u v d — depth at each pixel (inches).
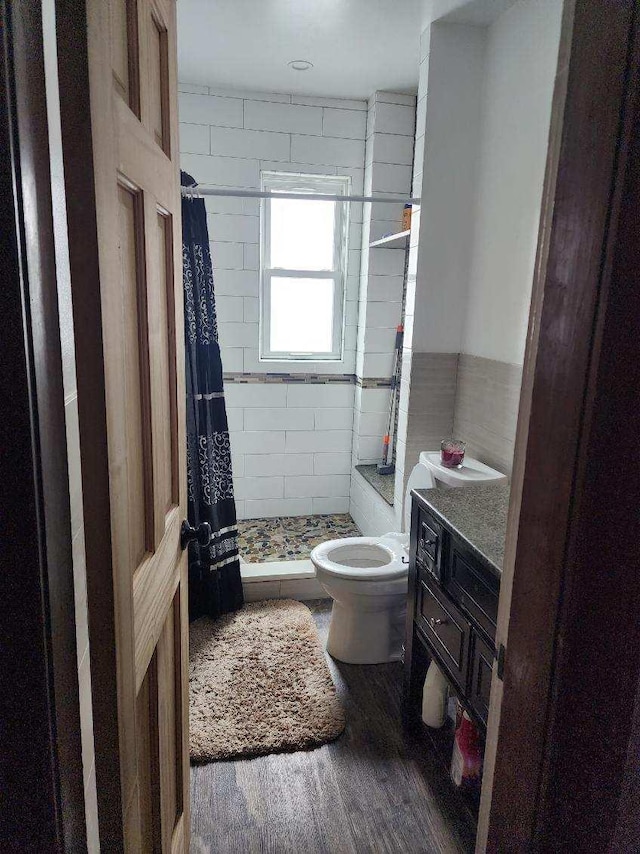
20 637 23.9
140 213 34.7
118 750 30.2
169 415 46.1
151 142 36.5
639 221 21.7
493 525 63.6
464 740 67.4
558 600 25.8
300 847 61.9
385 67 114.9
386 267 136.9
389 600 90.7
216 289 136.8
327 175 136.4
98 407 26.6
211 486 99.3
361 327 142.2
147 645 37.6
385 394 144.4
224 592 105.1
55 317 24.3
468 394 101.7
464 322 103.3
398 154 132.4
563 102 25.0
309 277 144.2
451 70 95.2
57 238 27.6
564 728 26.5
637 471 23.8
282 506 152.1
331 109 133.3
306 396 146.9
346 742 76.9
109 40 27.3
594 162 22.9
